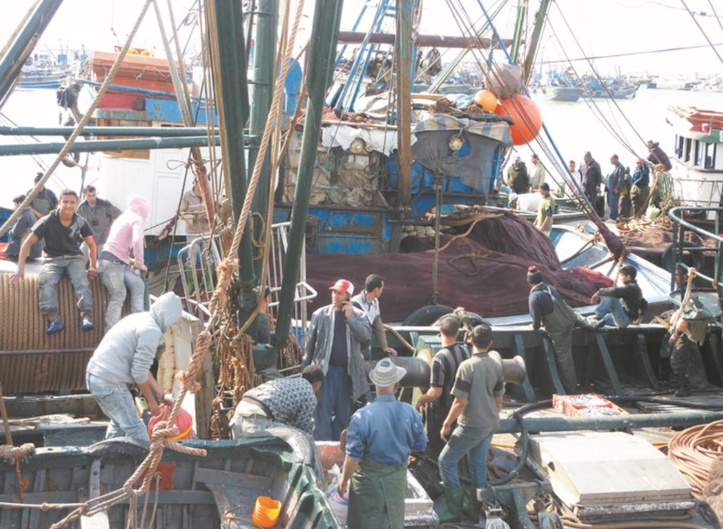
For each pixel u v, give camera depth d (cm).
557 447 1738
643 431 2155
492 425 1636
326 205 3366
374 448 1391
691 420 1994
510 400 2297
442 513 1681
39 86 12812
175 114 3253
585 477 1625
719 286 2406
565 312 2345
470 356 1781
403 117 3206
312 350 1889
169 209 3266
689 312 2338
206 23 1542
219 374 1944
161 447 1154
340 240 3456
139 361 1507
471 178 3475
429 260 3328
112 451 1361
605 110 17462
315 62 1772
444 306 3062
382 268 3231
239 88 1677
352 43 4272
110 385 1519
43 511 1304
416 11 4241
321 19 1736
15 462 1304
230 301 1838
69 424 1828
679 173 6047
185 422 1564
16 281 1928
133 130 1764
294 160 3212
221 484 1414
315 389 1706
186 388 1159
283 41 1441
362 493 1404
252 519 1312
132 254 2141
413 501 1531
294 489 1327
